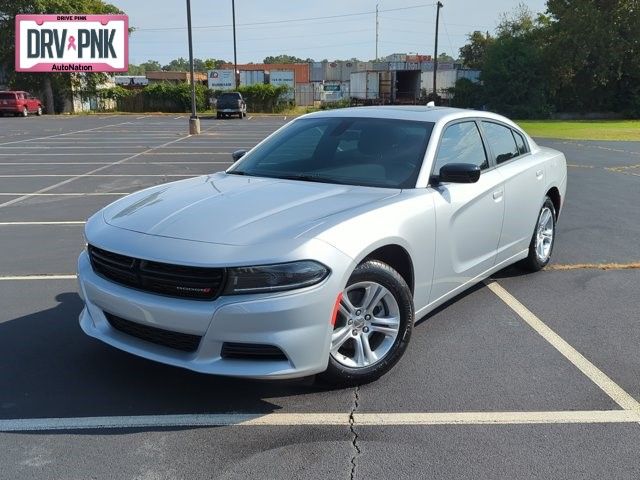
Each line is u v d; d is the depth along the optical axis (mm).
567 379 3826
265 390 3637
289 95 57312
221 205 3719
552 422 3312
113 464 2902
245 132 29156
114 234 3531
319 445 3076
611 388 3713
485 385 3736
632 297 5422
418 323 4738
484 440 3133
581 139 25219
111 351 4168
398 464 2918
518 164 5414
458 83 52906
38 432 3170
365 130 4668
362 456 2984
